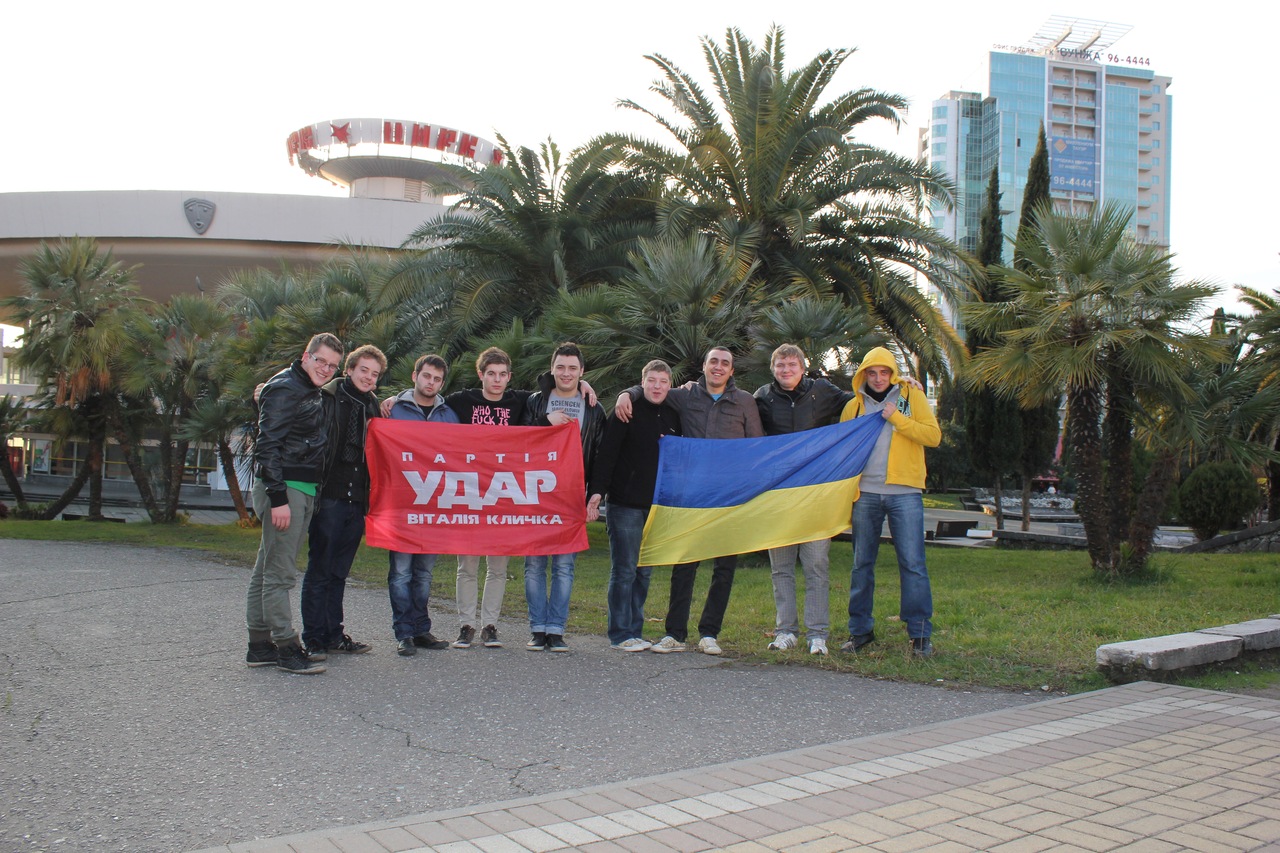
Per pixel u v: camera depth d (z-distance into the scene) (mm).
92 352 19750
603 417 6641
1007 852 2691
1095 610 7855
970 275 16719
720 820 2988
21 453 40094
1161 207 137000
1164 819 2955
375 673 5344
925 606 5934
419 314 17547
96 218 36969
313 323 16031
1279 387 12875
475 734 4176
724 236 15359
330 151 45812
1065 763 3574
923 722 4477
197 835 3010
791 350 6406
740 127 16328
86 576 9961
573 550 6203
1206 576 11188
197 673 5293
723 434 6344
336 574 5895
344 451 5777
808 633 6059
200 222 36750
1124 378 11070
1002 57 132125
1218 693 4766
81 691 4863
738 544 6160
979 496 48406
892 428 6035
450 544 6012
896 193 16438
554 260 16484
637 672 5469
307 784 3508
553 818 3020
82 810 3223
